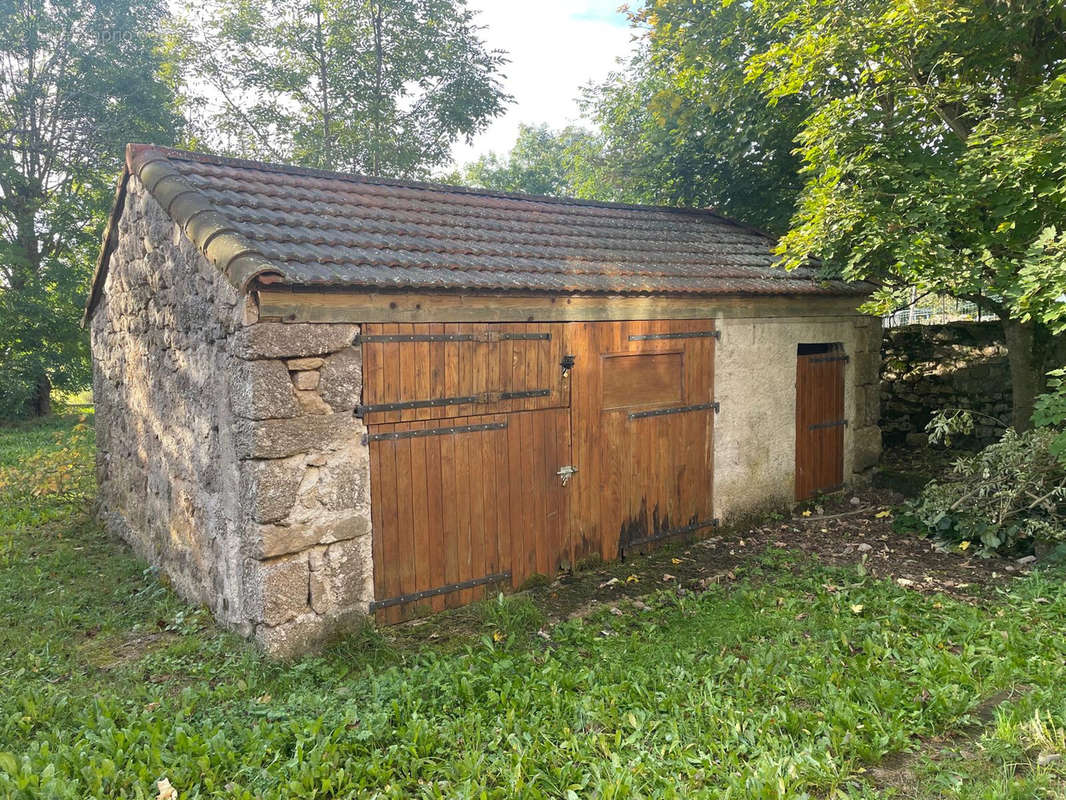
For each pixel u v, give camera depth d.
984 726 3.68
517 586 6.23
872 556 6.97
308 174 7.19
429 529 5.66
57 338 20.47
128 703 4.23
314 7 24.03
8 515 8.96
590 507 6.74
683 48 11.80
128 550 7.54
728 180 12.85
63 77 19.89
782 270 8.69
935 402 11.45
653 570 6.80
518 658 4.79
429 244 6.25
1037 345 9.12
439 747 3.70
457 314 5.70
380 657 4.95
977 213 6.92
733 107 11.48
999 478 6.84
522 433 6.20
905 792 3.20
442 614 5.71
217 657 4.95
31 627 5.52
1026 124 6.48
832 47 7.10
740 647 4.96
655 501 7.27
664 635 5.27
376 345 5.30
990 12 7.12
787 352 8.47
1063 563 6.16
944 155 7.56
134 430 7.27
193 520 5.91
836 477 9.26
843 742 3.50
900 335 11.88
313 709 4.07
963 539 7.12
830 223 7.26
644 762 3.44
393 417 5.42
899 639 4.82
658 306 7.12
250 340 4.72
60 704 4.14
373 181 7.64
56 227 20.11
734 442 7.96
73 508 9.34
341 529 5.16
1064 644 4.51
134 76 20.38
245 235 5.15
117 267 7.47
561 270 6.58
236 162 6.81
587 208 9.23
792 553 7.12
